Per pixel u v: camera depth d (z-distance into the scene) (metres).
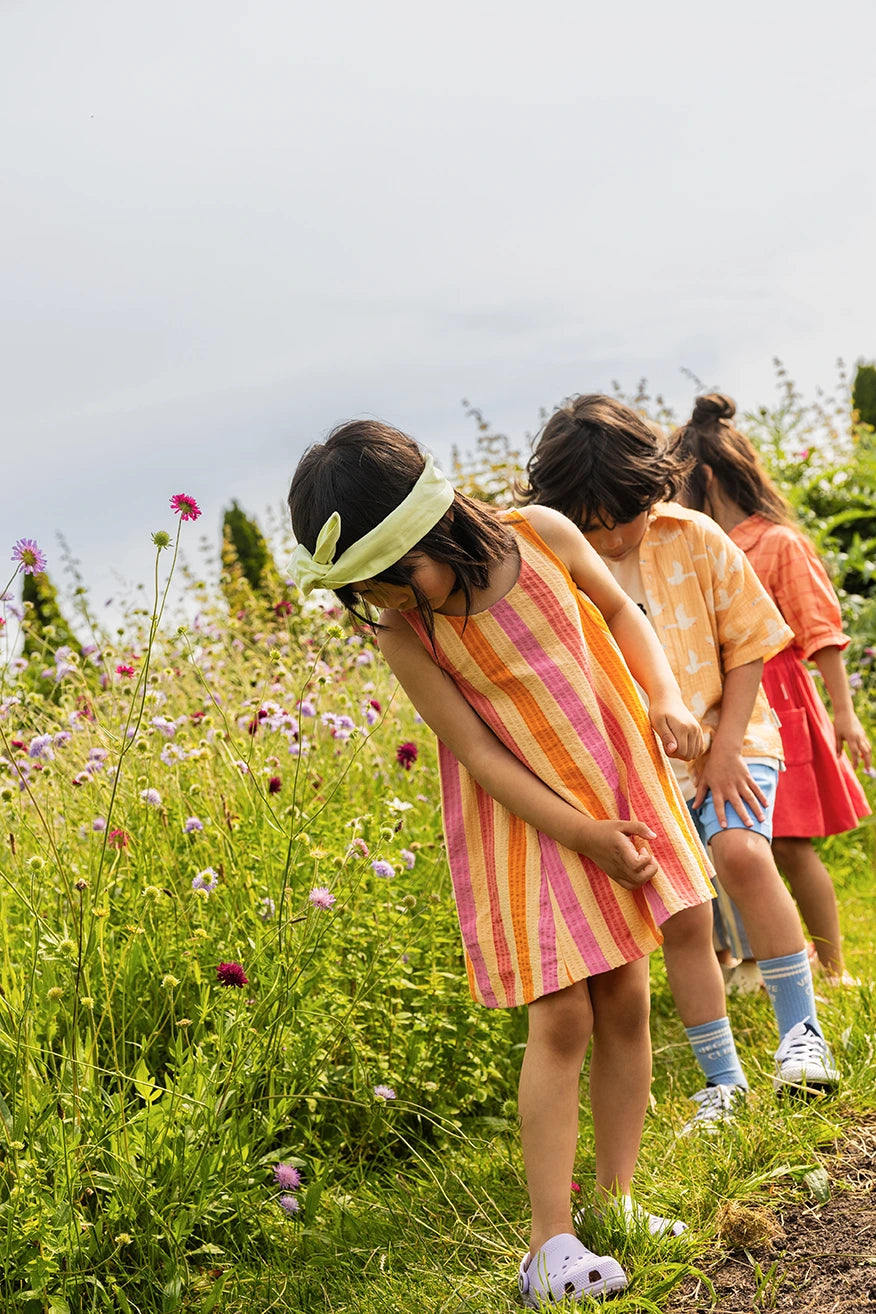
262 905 2.72
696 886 2.00
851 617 6.81
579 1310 1.74
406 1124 2.61
